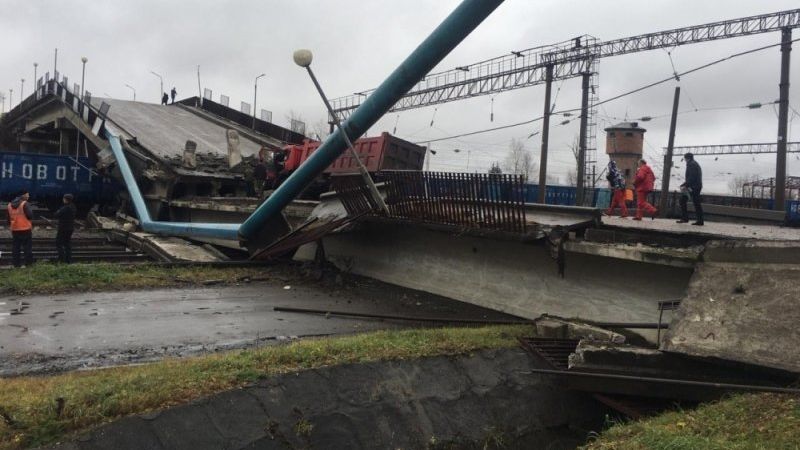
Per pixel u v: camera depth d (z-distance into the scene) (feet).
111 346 30.40
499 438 23.31
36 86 150.30
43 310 37.78
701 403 21.11
